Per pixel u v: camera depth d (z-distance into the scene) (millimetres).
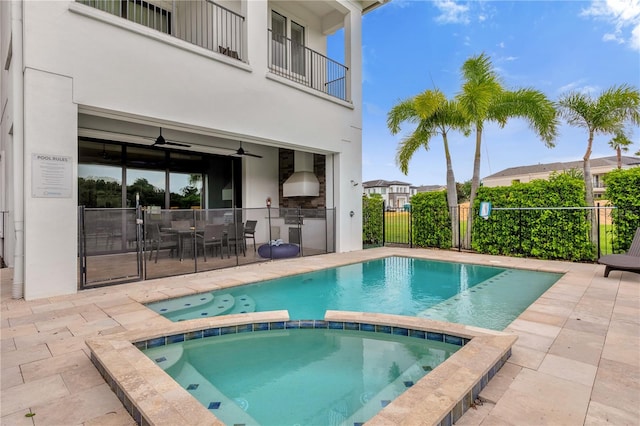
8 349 3133
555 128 8977
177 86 6258
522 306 5094
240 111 7301
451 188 10375
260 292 5918
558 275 6891
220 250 8453
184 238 7938
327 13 11086
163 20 9078
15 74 4797
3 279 6211
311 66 9711
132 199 9227
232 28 8438
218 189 11008
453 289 6164
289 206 11883
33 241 4773
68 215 5070
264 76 7785
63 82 4984
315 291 6023
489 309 4953
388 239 11875
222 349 3670
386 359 3412
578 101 8688
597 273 6617
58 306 4453
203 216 7770
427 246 10883
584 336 3418
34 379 2578
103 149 8703
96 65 5289
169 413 1903
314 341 3838
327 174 10125
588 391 2367
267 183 11805
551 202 8336
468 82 9242
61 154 4984
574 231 8000
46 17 4828
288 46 10430
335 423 2414
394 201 44000
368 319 3865
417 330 3613
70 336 3453
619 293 5105
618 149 16109
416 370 3178
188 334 3512
